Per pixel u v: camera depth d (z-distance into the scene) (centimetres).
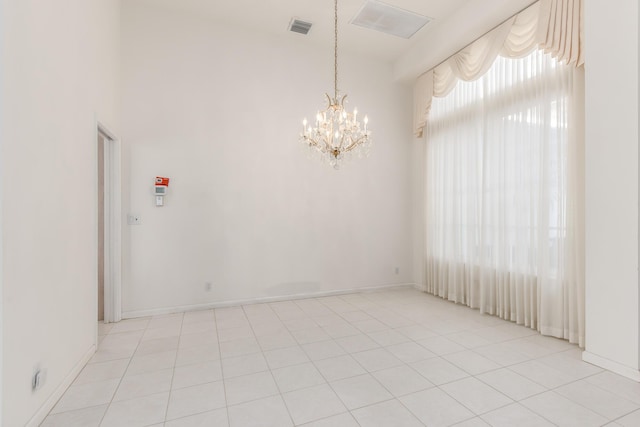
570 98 307
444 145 475
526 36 341
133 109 387
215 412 201
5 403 160
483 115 402
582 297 294
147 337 324
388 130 535
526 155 353
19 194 174
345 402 211
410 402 211
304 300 464
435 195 496
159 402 212
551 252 326
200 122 417
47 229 204
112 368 259
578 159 295
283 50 462
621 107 244
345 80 503
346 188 502
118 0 374
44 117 202
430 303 452
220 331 341
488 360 272
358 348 298
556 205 324
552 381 236
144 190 391
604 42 254
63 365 225
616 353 247
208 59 422
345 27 439
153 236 395
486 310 406
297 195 470
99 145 372
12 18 168
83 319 263
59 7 221
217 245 425
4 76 161
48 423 190
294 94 468
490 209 399
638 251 234
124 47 385
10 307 165
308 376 246
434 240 499
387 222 534
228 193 430
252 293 443
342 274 499
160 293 398
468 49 414
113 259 372
